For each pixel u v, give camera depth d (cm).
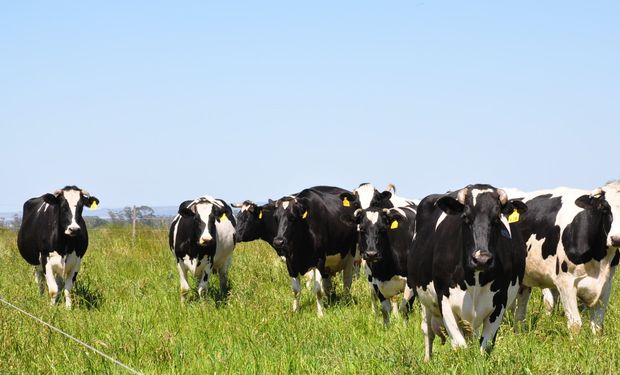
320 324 1159
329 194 1569
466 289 853
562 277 1108
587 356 859
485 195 843
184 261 1506
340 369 848
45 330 1020
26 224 1530
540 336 1010
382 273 1219
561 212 1123
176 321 1188
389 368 833
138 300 1376
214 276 1728
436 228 926
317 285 1374
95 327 1111
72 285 1448
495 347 853
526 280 1190
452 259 861
